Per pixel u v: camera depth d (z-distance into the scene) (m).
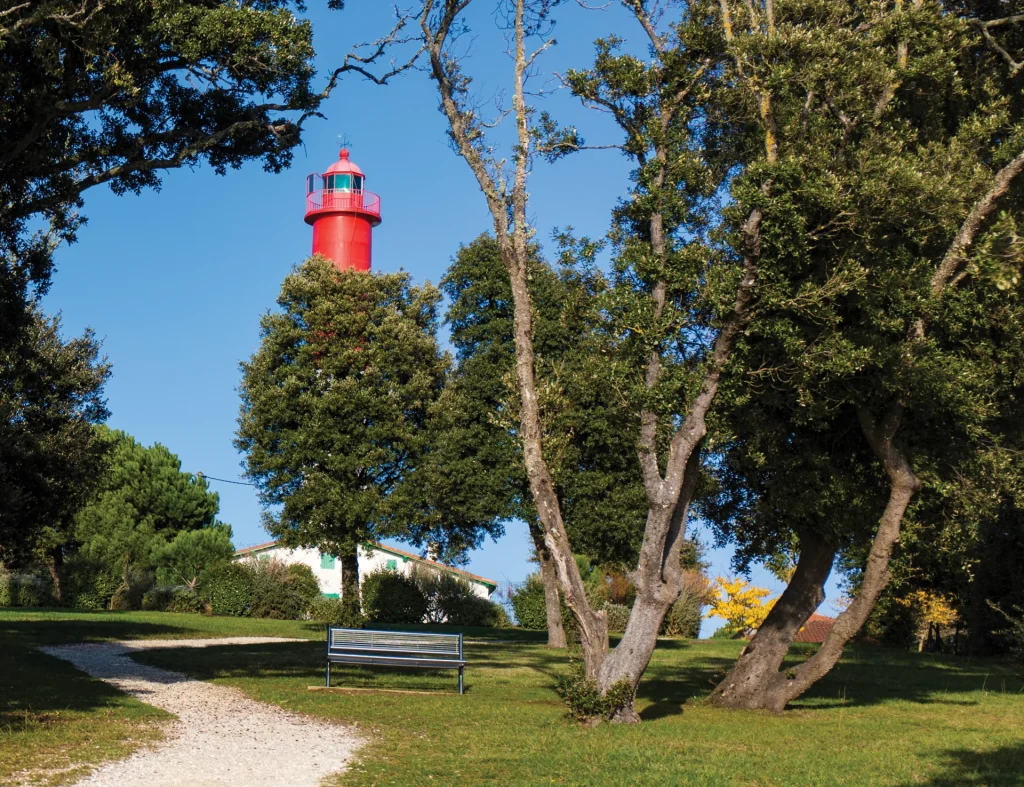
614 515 27.98
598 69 13.93
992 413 14.62
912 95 15.18
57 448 21.39
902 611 32.47
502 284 29.95
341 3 15.81
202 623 31.81
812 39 12.93
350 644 15.01
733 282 12.48
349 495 32.62
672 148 13.88
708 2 14.12
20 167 15.01
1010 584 27.05
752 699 14.59
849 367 12.37
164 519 51.31
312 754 9.52
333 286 34.66
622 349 12.99
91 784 7.72
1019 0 15.56
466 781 8.45
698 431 12.59
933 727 12.81
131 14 14.12
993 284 13.18
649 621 12.49
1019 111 16.36
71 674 15.33
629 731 11.56
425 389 34.34
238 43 14.61
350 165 45.97
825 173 12.42
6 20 13.20
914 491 13.86
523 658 22.95
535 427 13.12
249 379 34.00
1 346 17.05
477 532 33.00
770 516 16.39
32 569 43.09
